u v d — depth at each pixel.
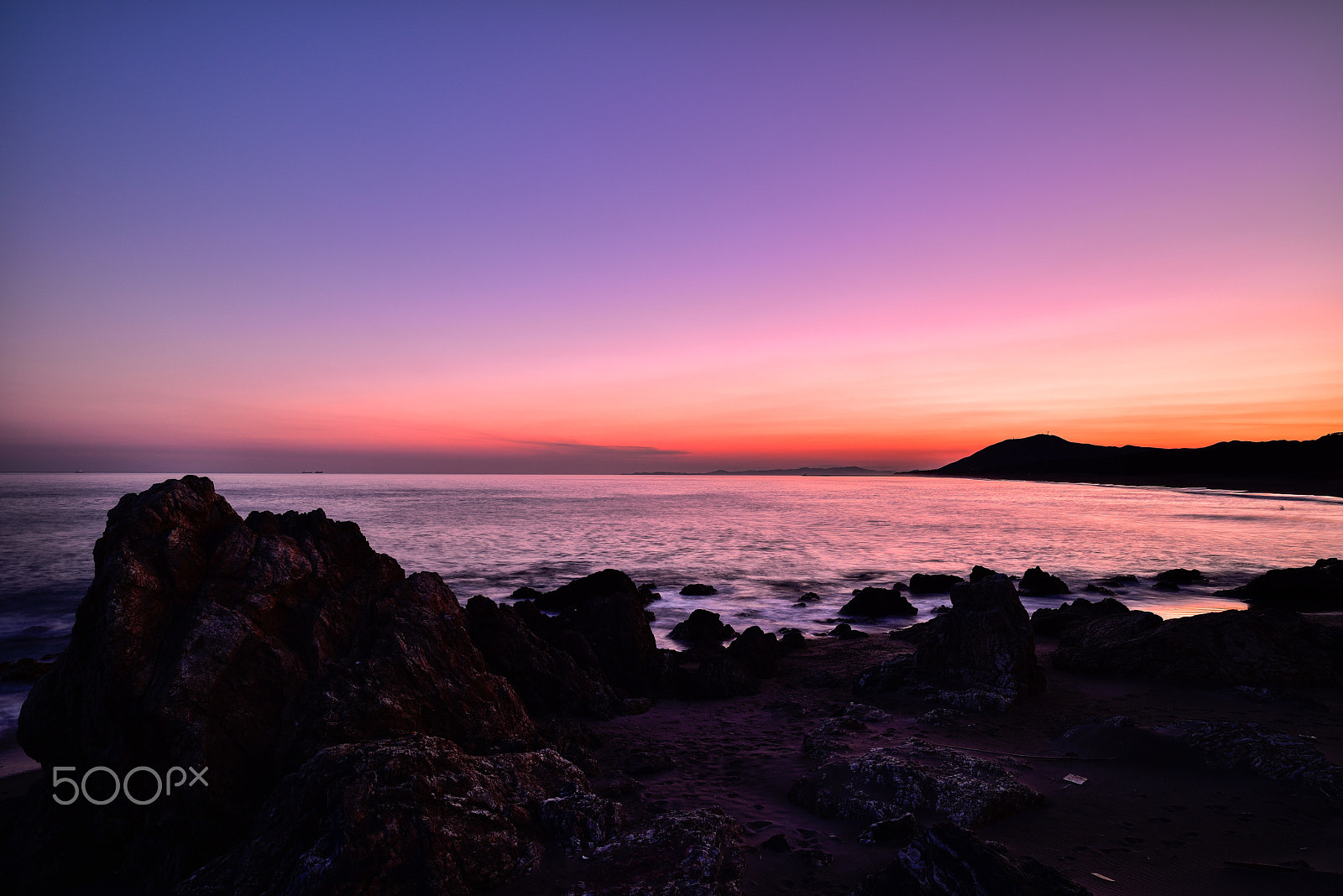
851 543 51.03
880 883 5.44
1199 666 13.02
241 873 5.80
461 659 9.71
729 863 6.09
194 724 7.33
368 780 5.97
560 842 6.38
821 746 9.55
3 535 52.12
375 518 74.88
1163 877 5.73
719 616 24.44
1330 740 9.31
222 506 10.00
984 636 12.76
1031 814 7.04
